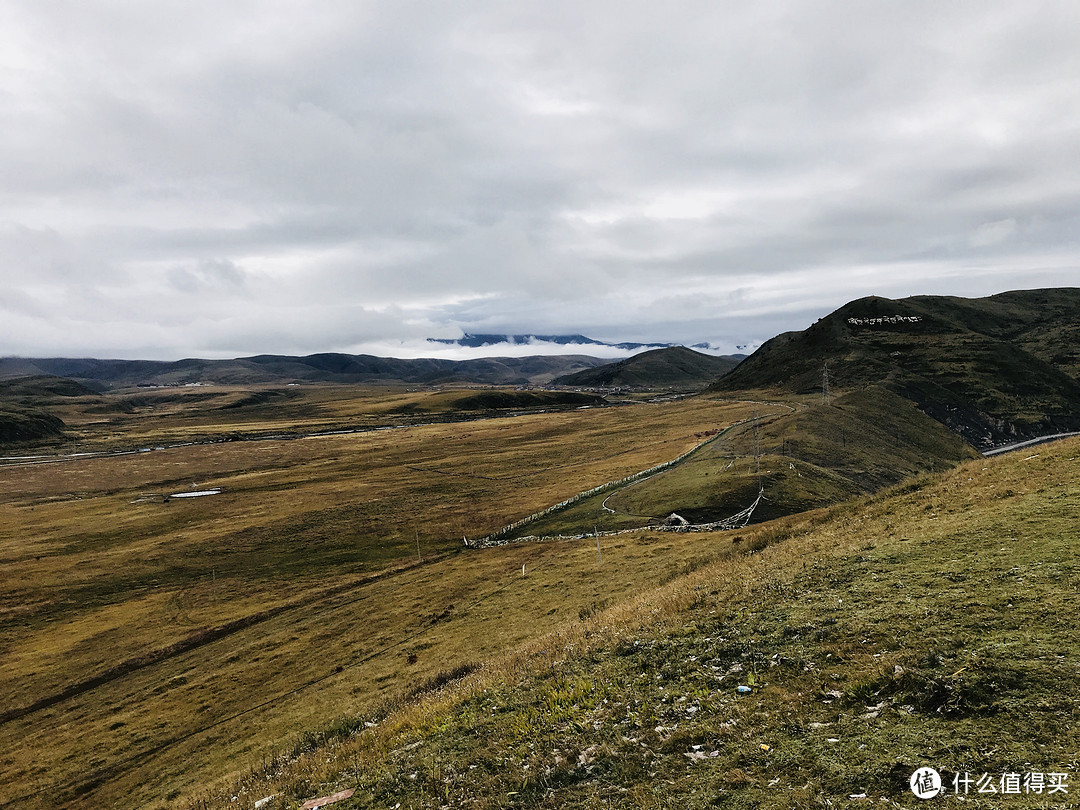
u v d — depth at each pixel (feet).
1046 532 57.16
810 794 29.60
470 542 307.37
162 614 252.01
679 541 203.62
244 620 230.07
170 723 152.46
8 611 266.57
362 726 81.46
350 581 266.98
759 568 80.23
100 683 191.42
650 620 69.41
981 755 28.89
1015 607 42.52
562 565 213.46
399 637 177.47
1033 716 30.53
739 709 40.50
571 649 68.80
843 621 49.19
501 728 49.85
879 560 63.67
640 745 39.93
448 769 44.91
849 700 37.76
